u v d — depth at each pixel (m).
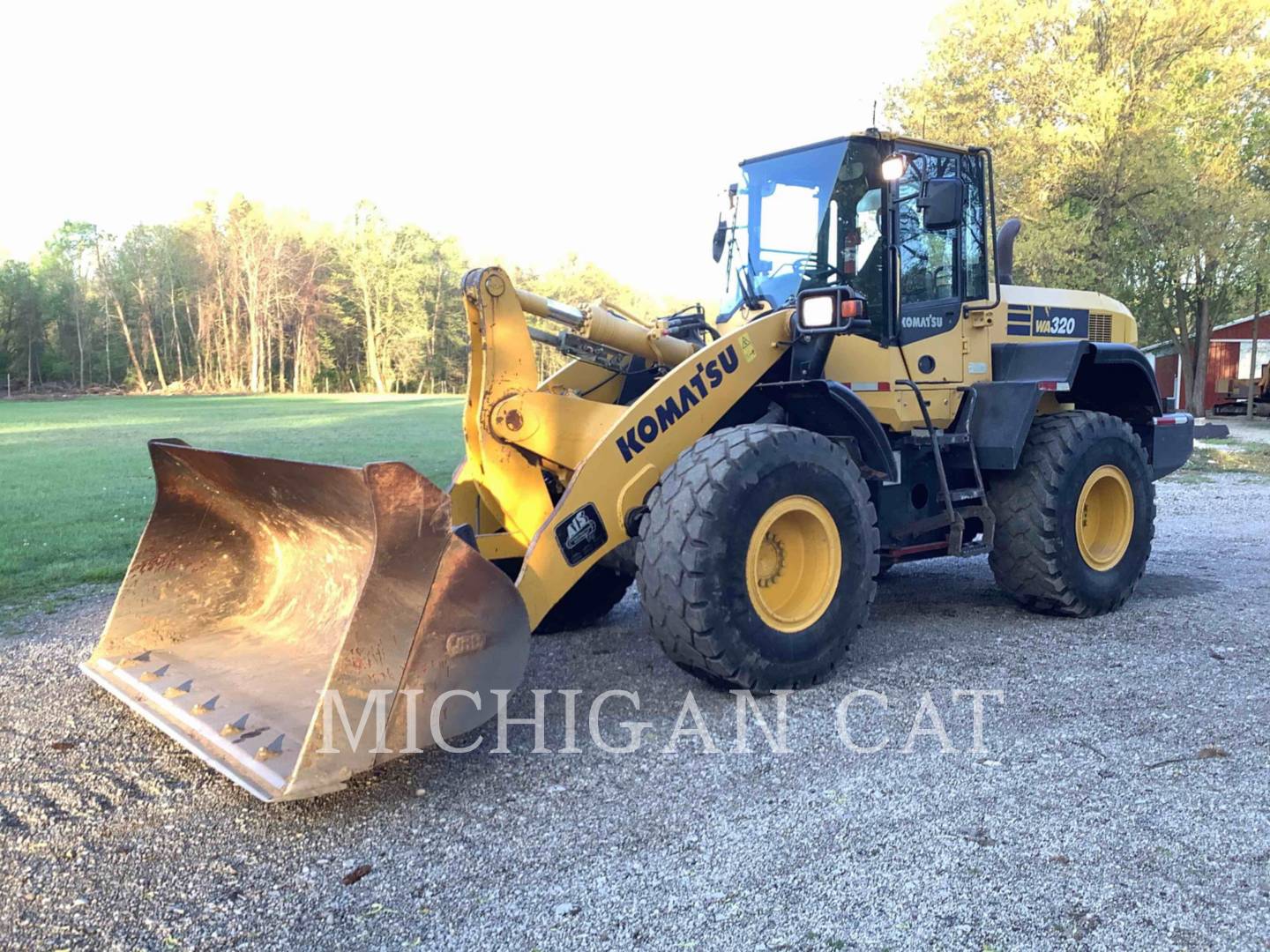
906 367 5.19
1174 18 26.08
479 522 4.62
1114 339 6.62
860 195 5.04
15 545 8.38
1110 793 3.24
